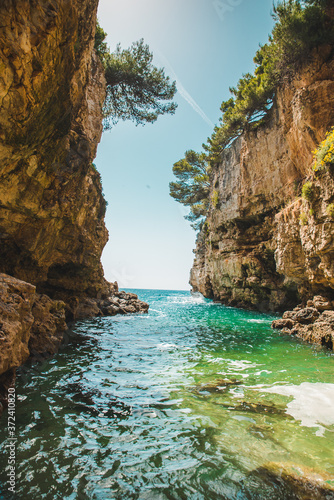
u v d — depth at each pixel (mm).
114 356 9234
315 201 12930
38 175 8914
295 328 14406
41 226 10578
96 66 17469
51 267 16078
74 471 3400
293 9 17172
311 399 5781
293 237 17062
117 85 22562
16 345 5395
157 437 4238
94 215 18578
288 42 17438
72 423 4574
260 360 9055
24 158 7793
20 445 3867
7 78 5512
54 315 10242
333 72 16406
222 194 31828
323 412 5180
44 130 7844
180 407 5348
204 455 3787
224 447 3998
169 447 3977
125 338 12688
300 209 16219
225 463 3623
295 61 18703
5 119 6145
